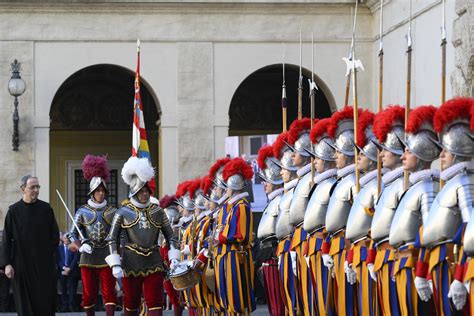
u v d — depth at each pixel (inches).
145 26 2504.9
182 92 2511.1
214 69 2519.7
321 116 2918.3
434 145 832.3
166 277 1434.5
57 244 1320.1
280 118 2962.6
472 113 774.5
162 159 2500.0
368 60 2534.5
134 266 1178.6
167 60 2513.5
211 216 1379.2
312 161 1068.5
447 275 794.2
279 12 2534.5
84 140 2987.2
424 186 829.2
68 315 1931.6
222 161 1349.7
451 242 789.2
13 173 2448.3
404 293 848.9
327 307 1039.0
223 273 1224.2
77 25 2487.7
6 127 2449.6
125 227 1181.7
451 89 2000.5
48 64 2476.6
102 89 2984.7
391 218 870.4
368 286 925.2
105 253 1347.2
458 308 761.6
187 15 2514.8
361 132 954.1
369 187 930.7
